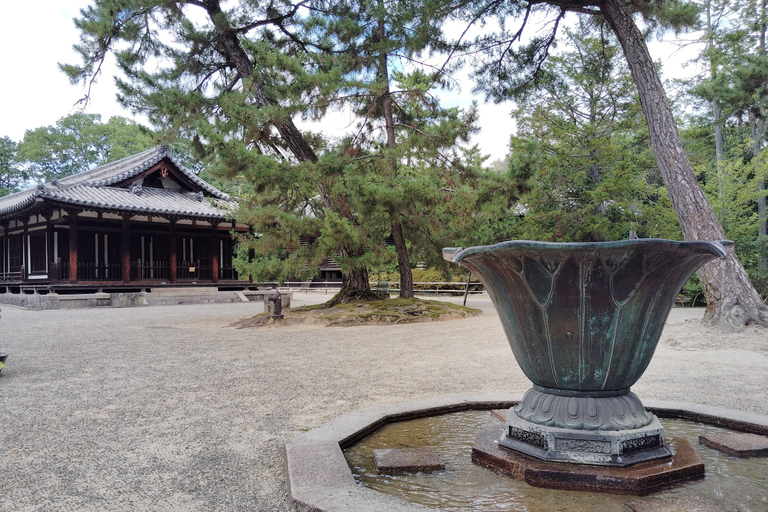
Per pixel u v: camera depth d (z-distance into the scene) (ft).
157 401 15.94
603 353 8.76
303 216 43.27
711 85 56.70
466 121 42.55
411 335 34.24
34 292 78.33
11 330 40.37
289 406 15.19
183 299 83.51
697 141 71.97
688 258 8.45
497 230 55.06
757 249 58.34
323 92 37.81
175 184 92.68
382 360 24.09
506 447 9.50
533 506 7.48
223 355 26.12
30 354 26.94
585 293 8.45
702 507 7.07
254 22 46.16
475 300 78.33
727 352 24.35
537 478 8.36
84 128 170.19
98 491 8.87
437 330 36.96
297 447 9.98
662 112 31.63
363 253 42.88
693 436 11.16
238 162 37.06
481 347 28.17
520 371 20.71
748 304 28.71
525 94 44.47
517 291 9.16
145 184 89.86
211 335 35.88
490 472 9.10
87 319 51.62
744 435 10.56
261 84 41.96
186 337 34.73
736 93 54.54
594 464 8.48
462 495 8.00
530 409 9.58
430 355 25.55
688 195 30.50
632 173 57.11
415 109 47.83
